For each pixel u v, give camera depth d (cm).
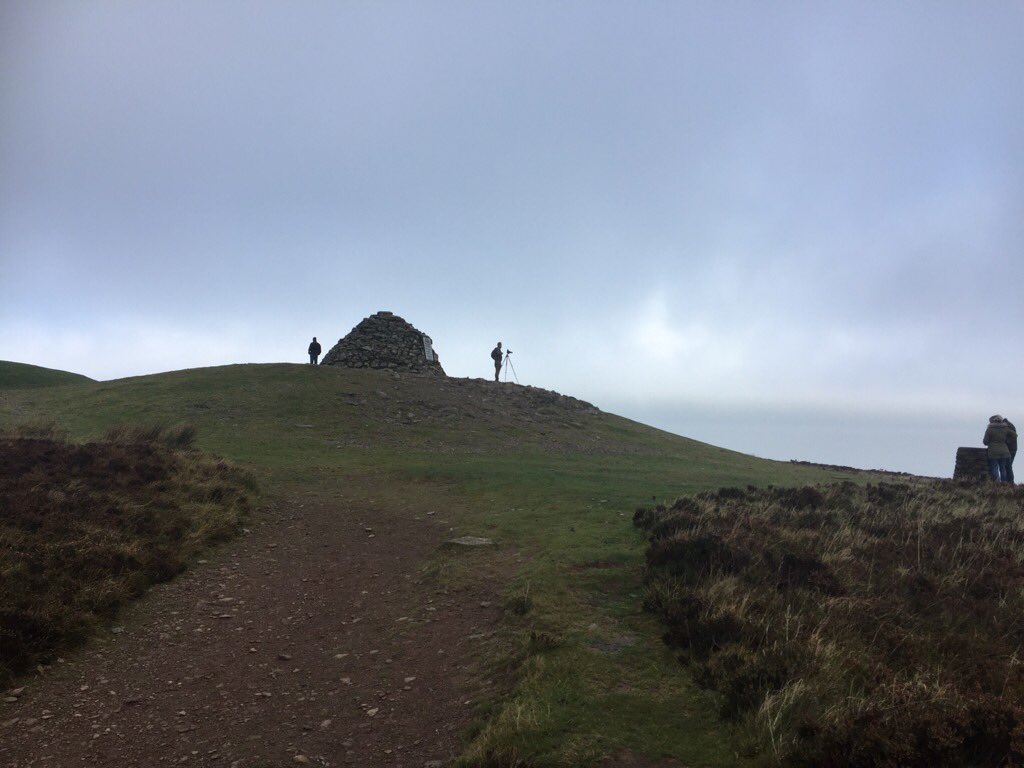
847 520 984
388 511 1302
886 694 461
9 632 633
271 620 774
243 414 2483
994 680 488
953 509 1080
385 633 722
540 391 3566
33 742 518
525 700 511
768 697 467
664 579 747
